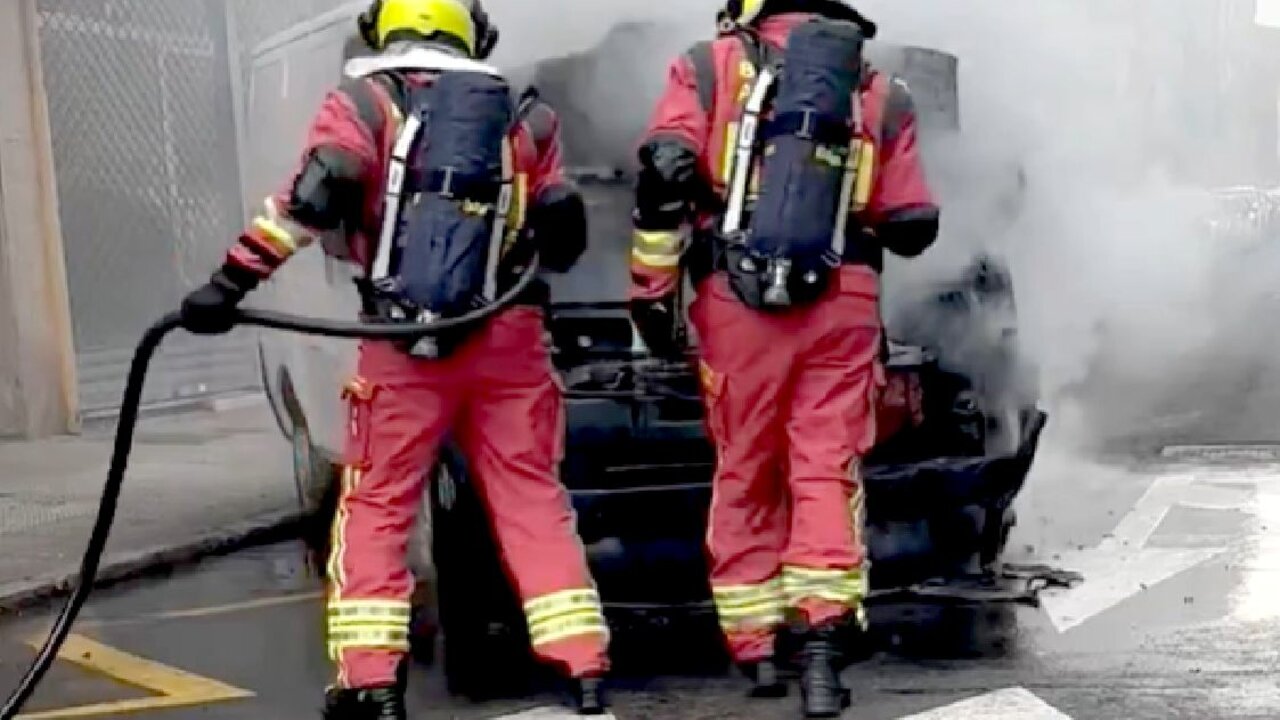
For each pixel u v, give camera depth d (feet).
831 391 14.24
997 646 16.06
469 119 13.50
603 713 14.07
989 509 18.19
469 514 16.08
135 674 17.10
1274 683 14.67
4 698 16.37
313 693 15.98
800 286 13.71
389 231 13.55
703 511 15.94
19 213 36.40
